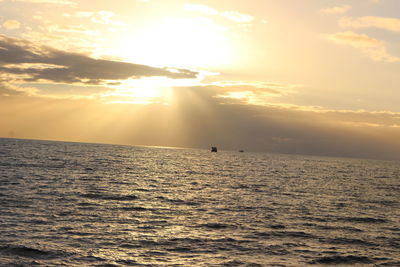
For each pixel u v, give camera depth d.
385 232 28.52
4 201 33.72
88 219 28.53
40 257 19.19
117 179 60.47
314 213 36.03
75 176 60.94
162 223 28.61
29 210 30.42
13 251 19.78
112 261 19.16
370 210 39.84
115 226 26.77
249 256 21.03
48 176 58.06
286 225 29.67
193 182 62.69
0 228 24.03
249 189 55.38
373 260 21.20
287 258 20.95
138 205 36.22
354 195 54.19
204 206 37.62
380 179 97.94
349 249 23.28
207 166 116.25
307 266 19.75
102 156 141.00
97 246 21.59
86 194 41.50
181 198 42.59
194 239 24.17
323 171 123.00
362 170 152.62
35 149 169.12
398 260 21.38
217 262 19.72
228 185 60.25
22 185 45.34
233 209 36.50
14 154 116.25
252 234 26.16
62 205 33.69
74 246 21.33
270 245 23.48
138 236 24.28
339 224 31.02
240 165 134.00
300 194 51.75
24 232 23.53
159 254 20.70
